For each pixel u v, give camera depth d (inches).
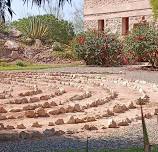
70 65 1058.7
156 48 909.8
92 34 1058.7
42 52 1189.7
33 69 936.3
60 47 1242.0
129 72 834.8
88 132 309.1
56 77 725.3
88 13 1444.4
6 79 692.7
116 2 1306.6
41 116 369.7
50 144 271.6
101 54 1047.6
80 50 1061.1
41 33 1301.7
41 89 551.2
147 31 922.7
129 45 946.1
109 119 350.6
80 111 389.7
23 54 1157.1
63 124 336.8
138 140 279.7
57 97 478.3
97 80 676.7
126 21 1282.0
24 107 398.3
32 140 286.0
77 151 246.1
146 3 1168.2
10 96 482.3
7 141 284.5
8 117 360.2
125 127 326.6
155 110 380.5
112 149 249.8
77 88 568.4
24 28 1312.7
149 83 624.7
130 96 489.1
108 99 455.8
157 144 251.6
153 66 930.1
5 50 1137.4
